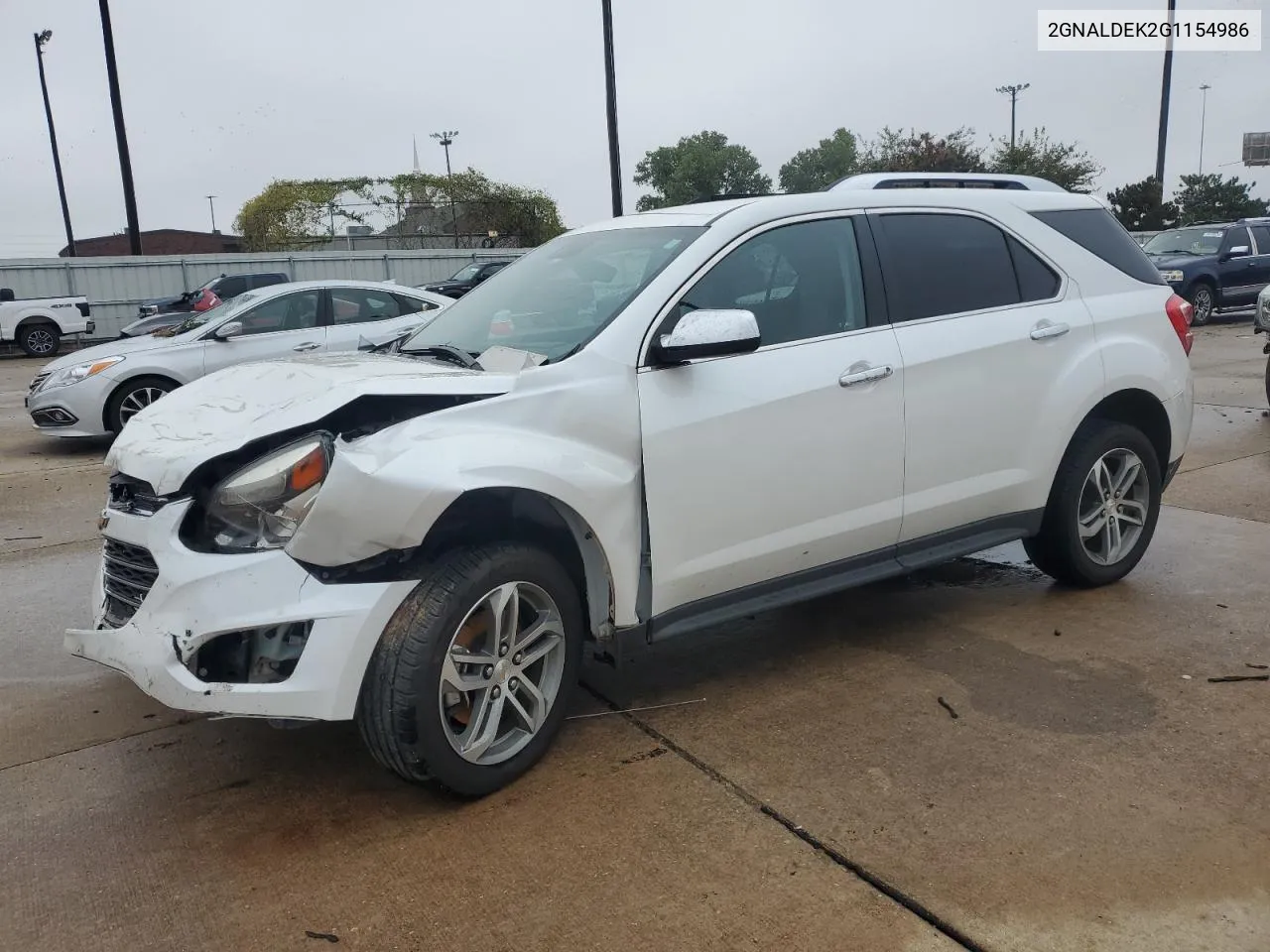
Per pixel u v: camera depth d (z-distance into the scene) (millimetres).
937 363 4137
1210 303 19219
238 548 2984
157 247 56781
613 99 19406
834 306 3977
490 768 3244
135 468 3145
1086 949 2512
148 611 3039
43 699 4176
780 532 3803
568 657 3453
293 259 27688
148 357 9828
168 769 3568
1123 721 3686
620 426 3398
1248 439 8789
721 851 2957
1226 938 2541
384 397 3113
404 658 2996
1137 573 5324
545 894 2785
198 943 2631
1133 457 4918
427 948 2590
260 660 2990
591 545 3434
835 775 3359
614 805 3219
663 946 2566
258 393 3398
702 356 3393
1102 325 4719
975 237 4453
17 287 25031
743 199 4113
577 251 4238
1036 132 33875
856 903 2705
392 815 3215
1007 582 5289
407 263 29109
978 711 3801
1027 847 2926
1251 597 4918
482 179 34875
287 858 2994
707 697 4012
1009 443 4426
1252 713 3721
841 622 4801
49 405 9703
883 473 4031
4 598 5465
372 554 2949
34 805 3330
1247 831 2980
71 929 2697
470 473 3021
